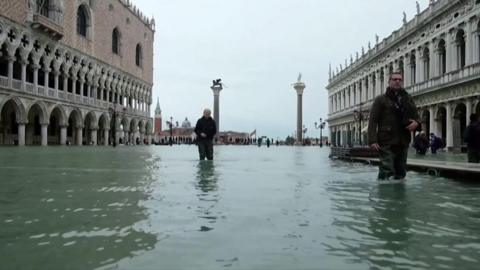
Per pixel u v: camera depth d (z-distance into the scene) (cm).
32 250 434
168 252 429
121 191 875
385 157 1095
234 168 1579
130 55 8256
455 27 4184
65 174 1243
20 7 4603
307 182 1077
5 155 2456
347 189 932
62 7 5469
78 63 6019
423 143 3067
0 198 772
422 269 380
